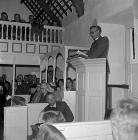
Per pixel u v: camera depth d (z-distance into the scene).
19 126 4.47
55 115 2.40
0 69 10.68
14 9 11.82
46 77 7.63
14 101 4.93
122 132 0.76
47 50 8.99
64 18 9.09
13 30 8.80
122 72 6.00
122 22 5.88
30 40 8.88
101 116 4.23
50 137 1.22
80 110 4.91
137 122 0.75
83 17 7.08
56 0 8.84
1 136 5.99
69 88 5.76
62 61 6.20
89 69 4.54
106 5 5.61
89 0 6.68
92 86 4.48
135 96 4.44
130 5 4.62
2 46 8.57
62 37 9.03
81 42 7.18
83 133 2.32
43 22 10.20
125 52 6.04
